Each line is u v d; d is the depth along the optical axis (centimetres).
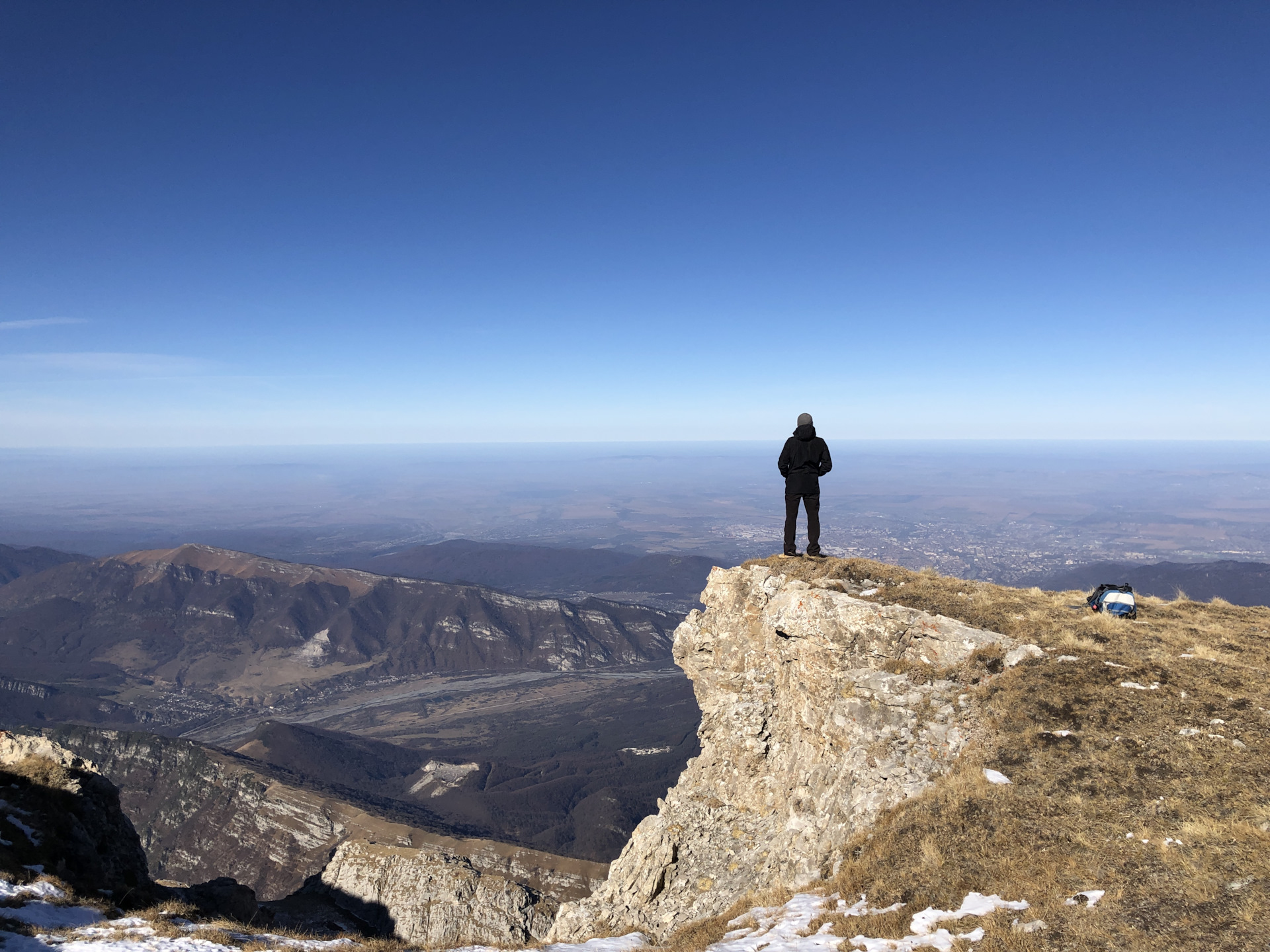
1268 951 1091
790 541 3453
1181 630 2445
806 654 2772
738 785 3075
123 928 2077
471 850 12594
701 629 3700
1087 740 1886
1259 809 1452
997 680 2244
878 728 2370
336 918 7350
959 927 1411
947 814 1838
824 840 2217
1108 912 1305
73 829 2922
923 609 2670
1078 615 2580
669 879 2880
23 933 1925
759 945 1661
